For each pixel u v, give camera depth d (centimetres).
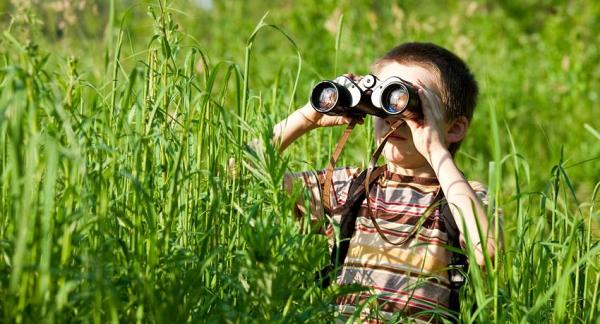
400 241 328
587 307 342
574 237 298
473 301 312
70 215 252
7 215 277
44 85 257
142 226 291
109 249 262
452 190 316
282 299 268
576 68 990
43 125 279
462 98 356
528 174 339
